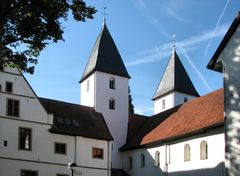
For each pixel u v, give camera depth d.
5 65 27.42
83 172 46.06
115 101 57.47
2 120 42.06
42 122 44.56
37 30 25.62
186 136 43.12
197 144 41.72
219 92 45.88
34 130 43.84
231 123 26.34
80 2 26.03
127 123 57.31
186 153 43.22
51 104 49.78
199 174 40.78
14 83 43.47
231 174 25.75
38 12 24.88
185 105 50.72
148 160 48.94
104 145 48.53
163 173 45.78
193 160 41.91
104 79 57.59
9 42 25.81
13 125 42.62
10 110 42.78
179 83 66.62
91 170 46.72
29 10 24.75
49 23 25.56
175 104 65.50
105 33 60.84
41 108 44.81
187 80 67.88
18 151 42.44
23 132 43.19
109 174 47.78
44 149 44.06
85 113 52.03
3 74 42.91
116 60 59.53
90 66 59.09
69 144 45.97
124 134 56.41
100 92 56.75
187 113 47.88
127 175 52.56
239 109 26.11
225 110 26.81
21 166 42.28
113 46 60.47
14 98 43.19
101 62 58.12
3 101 42.44
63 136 45.81
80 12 26.23
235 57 26.97
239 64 26.69
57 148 45.06
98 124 50.94
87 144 47.28
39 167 43.31
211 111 43.03
